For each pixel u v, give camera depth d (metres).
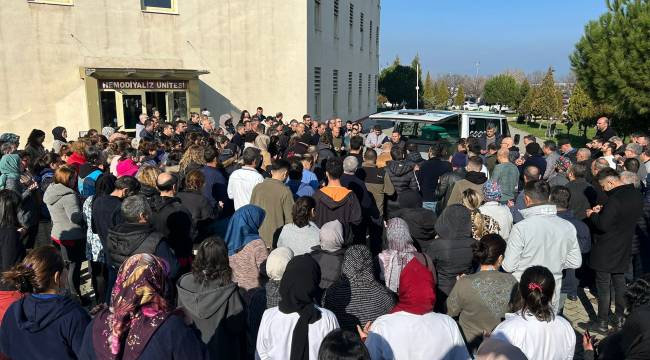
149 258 2.51
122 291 2.39
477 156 5.95
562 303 5.15
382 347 2.76
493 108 70.44
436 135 10.78
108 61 16.12
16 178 6.30
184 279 3.18
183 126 10.57
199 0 17.19
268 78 18.42
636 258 6.22
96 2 15.73
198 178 5.17
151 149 7.92
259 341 2.99
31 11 15.01
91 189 6.37
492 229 4.26
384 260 3.71
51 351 2.68
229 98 18.12
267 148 7.82
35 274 2.72
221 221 5.95
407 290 2.88
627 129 20.67
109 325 2.41
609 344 2.99
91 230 5.38
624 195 5.04
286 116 18.70
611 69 18.80
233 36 17.84
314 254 3.68
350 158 6.20
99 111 15.16
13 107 15.13
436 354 2.76
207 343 3.09
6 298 3.04
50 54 15.38
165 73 15.71
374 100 36.84
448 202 5.89
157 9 16.61
